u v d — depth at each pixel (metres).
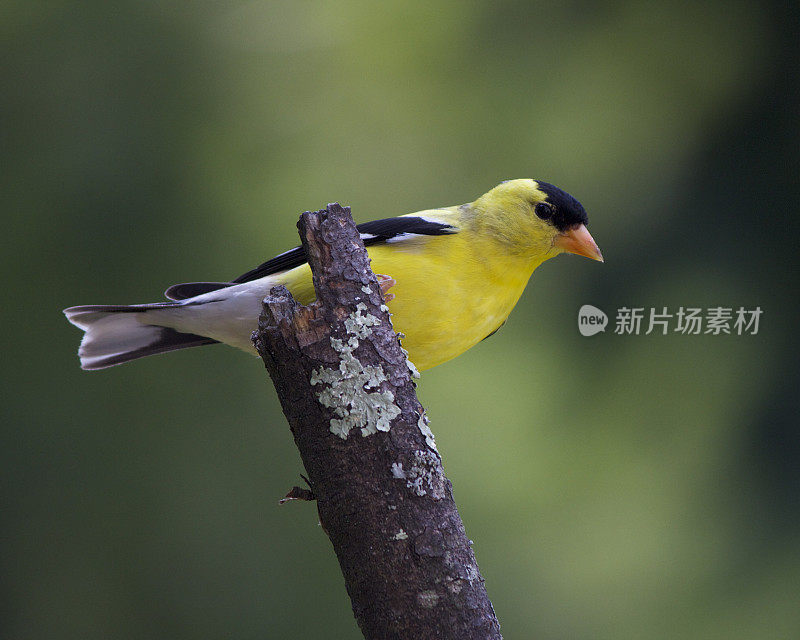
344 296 4.34
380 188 11.84
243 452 11.55
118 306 7.16
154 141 11.82
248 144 11.97
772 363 11.41
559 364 11.43
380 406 4.21
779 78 11.91
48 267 11.54
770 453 11.28
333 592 11.09
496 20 12.30
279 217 11.59
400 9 12.40
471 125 12.08
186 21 12.38
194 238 11.57
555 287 11.67
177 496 11.40
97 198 11.56
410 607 4.09
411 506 4.15
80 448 11.48
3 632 11.08
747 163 11.91
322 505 4.23
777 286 11.55
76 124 11.73
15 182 11.54
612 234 11.77
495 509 11.00
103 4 12.20
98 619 11.16
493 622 4.16
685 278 11.68
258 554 11.20
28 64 11.85
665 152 11.95
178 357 11.71
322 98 12.23
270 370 4.36
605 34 12.20
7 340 11.54
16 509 11.32
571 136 11.99
